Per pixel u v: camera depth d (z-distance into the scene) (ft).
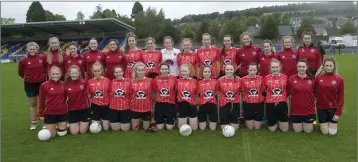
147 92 22.49
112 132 22.44
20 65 24.08
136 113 22.50
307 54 23.44
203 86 22.61
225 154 17.54
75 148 19.11
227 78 22.57
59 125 21.79
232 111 22.31
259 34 171.32
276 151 17.81
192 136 20.97
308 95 20.86
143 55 25.29
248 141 19.65
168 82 22.68
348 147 18.22
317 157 16.88
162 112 22.62
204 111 22.41
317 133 21.16
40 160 17.38
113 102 22.50
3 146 19.79
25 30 137.08
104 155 17.84
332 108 20.53
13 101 36.88
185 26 204.74
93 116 22.86
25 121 26.73
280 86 21.63
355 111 27.32
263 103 22.47
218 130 22.41
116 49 25.41
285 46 23.93
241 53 24.86
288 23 237.25
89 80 22.91
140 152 18.17
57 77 21.47
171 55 25.68
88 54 25.62
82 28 135.03
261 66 24.58
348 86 41.39
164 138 20.61
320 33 248.93
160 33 172.96
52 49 24.66
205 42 25.02
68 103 21.97
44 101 21.52
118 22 123.34
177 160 16.89
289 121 22.59
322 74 21.08
